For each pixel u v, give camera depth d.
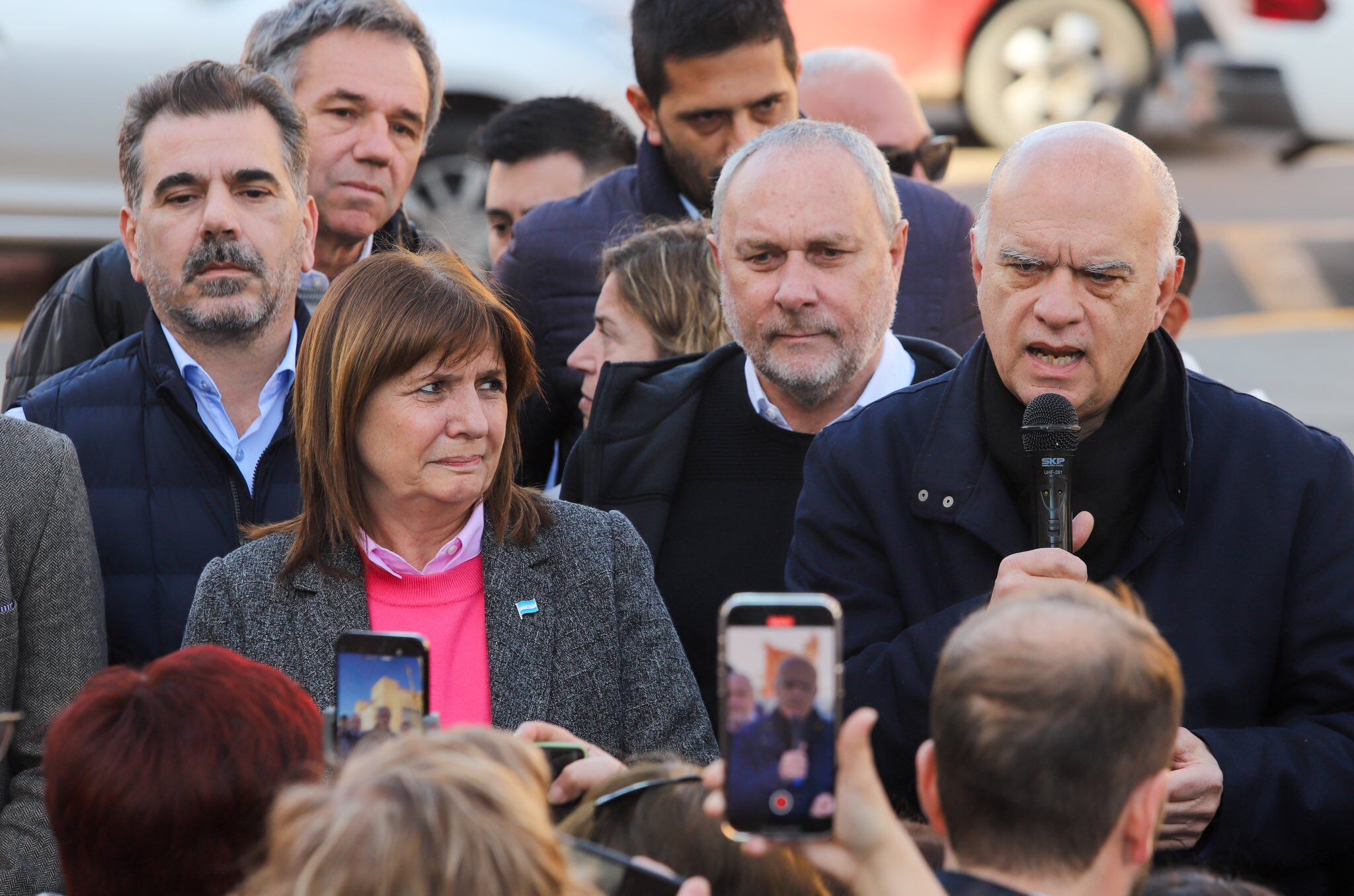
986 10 30.95
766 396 9.74
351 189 11.84
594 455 9.87
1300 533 7.73
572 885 4.44
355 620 7.82
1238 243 31.66
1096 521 7.75
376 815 4.16
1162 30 31.39
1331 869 7.88
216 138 9.66
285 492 9.73
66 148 22.59
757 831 4.59
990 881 4.92
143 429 9.67
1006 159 7.88
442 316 7.65
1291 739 7.43
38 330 11.75
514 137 15.32
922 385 8.54
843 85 14.54
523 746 4.72
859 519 8.26
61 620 8.34
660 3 11.95
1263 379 26.12
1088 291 7.51
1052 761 4.86
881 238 9.35
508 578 8.02
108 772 5.20
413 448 7.67
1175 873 6.14
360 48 11.83
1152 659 5.04
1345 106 32.00
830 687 4.63
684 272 11.02
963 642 5.17
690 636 9.53
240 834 5.25
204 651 5.66
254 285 9.70
